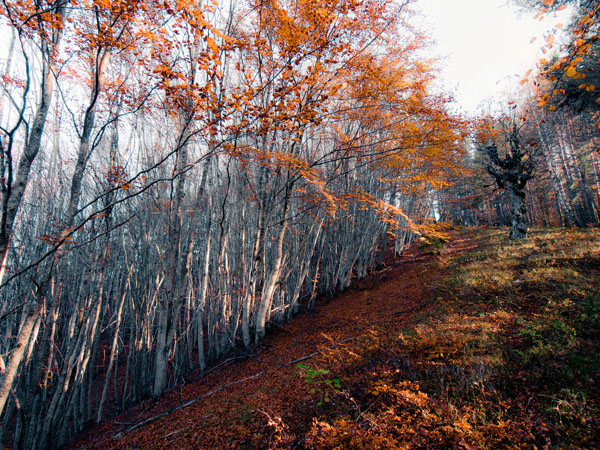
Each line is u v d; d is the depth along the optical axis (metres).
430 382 4.23
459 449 2.85
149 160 10.52
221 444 4.98
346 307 13.48
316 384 5.54
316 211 12.77
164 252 12.01
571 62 3.24
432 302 9.12
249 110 4.23
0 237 3.32
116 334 10.25
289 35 5.00
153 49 3.78
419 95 7.61
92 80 4.84
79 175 4.22
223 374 9.80
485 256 11.61
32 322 4.01
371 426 3.51
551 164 18.31
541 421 3.04
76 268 10.74
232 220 12.46
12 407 8.86
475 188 30.06
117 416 9.56
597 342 4.07
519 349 4.56
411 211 19.39
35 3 3.18
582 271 6.91
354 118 7.94
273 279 10.78
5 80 4.88
